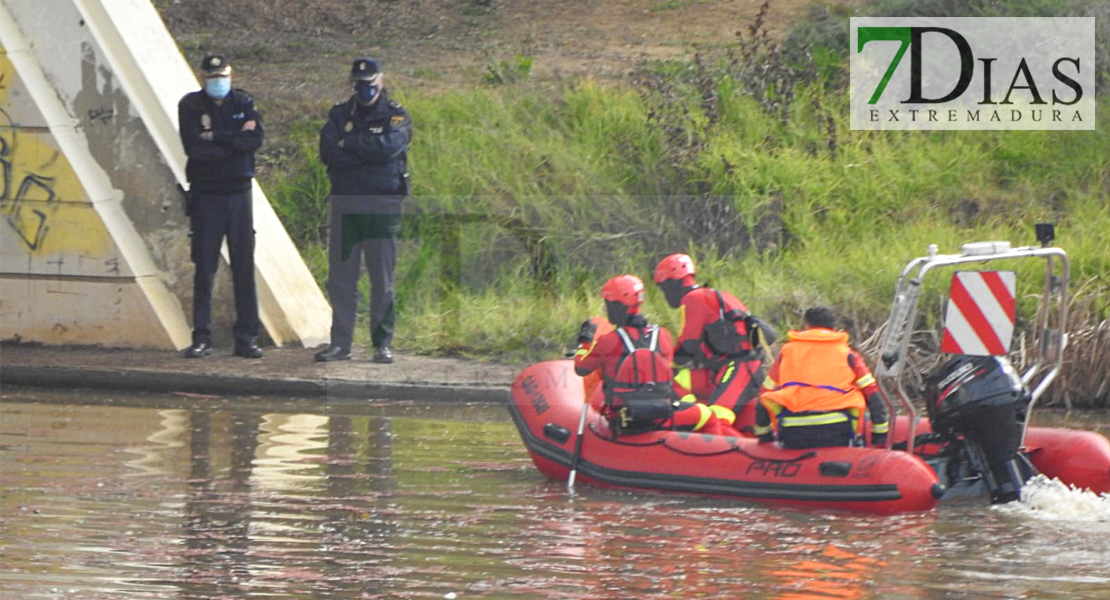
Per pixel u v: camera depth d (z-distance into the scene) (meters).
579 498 32.50
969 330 31.08
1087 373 45.03
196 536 28.36
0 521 29.27
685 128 59.22
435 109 63.22
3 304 49.72
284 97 67.62
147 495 31.89
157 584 24.95
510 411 36.41
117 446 37.50
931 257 30.59
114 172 49.50
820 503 31.19
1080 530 29.36
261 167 63.28
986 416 31.61
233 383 45.91
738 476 32.19
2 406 43.44
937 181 56.84
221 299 49.88
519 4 76.25
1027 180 57.03
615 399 33.62
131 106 49.09
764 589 24.88
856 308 47.84
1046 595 24.53
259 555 26.97
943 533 29.00
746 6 72.31
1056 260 49.69
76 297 49.22
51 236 49.16
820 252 51.66
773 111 60.38
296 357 48.41
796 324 46.38
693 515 30.73
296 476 34.25
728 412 34.34
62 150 48.69
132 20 50.84
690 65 64.31
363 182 44.47
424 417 42.59
